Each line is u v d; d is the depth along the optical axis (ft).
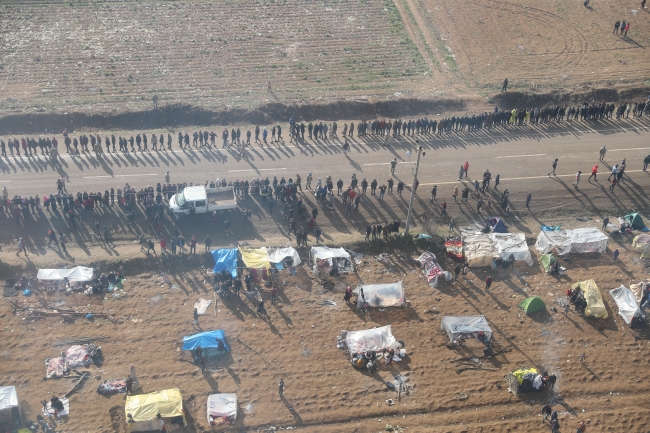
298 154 211.82
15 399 122.42
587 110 235.40
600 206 194.70
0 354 138.21
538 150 218.79
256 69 259.19
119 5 293.64
